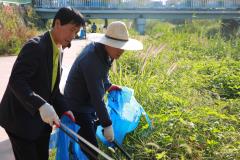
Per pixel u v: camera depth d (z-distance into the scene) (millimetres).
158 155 4641
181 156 4766
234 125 5836
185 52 13156
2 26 20750
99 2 39688
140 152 4910
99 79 3924
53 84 3678
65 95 4227
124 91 4891
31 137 3578
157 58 8859
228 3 40094
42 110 3236
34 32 22141
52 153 4832
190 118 5449
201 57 12883
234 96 8031
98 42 3936
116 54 4000
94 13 39562
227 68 9852
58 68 3652
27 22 30922
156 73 8094
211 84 8625
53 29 3414
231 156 4871
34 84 3430
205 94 7609
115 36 3953
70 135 3592
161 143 5027
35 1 37188
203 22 23641
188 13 40125
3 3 26719
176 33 16125
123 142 5086
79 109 4215
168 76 7832
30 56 3307
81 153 4305
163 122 5285
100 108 3936
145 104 6031
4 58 16109
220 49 13898
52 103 3914
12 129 3555
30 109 3309
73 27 3357
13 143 3650
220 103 6879
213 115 5840
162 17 40531
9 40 18453
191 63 10797
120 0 39969
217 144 5051
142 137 5129
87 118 4301
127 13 39906
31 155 3648
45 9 37094
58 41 3428
